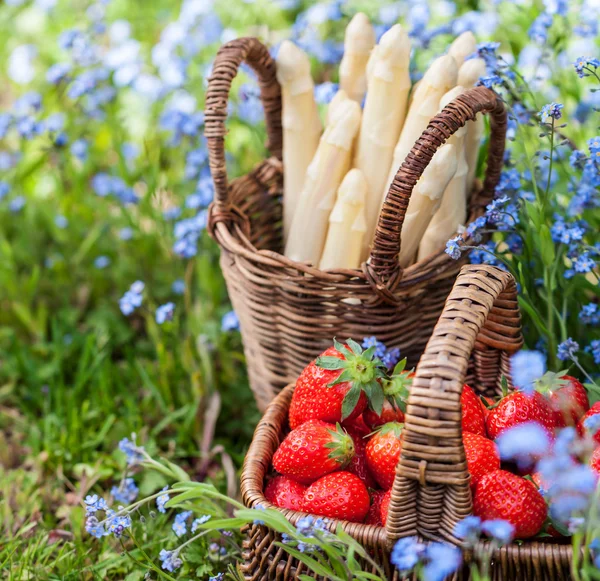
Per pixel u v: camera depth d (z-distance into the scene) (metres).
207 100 1.54
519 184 1.61
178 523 1.34
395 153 1.65
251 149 2.59
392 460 1.23
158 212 2.15
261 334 1.64
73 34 2.41
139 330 2.30
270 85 1.74
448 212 1.62
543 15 1.74
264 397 1.79
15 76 2.92
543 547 1.07
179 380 1.99
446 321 1.10
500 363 1.48
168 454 1.83
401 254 1.59
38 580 1.44
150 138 2.64
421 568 1.06
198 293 2.24
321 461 1.25
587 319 1.54
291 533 1.07
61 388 1.98
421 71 2.07
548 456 1.19
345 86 1.80
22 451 1.92
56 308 2.41
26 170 2.47
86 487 1.72
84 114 2.55
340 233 1.63
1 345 2.26
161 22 3.28
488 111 1.45
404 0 2.27
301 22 2.35
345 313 1.51
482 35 2.16
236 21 2.92
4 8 3.59
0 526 1.64
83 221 2.53
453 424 1.02
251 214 1.83
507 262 1.49
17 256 2.48
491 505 1.13
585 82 2.05
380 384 1.29
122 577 1.53
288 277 1.49
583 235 1.69
